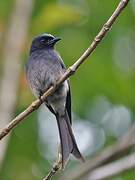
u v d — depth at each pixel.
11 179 14.80
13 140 15.38
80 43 15.07
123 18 15.95
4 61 13.00
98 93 15.26
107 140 15.48
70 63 14.73
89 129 15.49
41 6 15.22
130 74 15.41
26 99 12.93
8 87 12.48
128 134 13.09
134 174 14.02
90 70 15.12
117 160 12.94
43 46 12.27
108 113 15.52
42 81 11.61
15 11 13.72
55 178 14.03
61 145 9.80
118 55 15.67
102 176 12.16
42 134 15.53
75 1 15.71
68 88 11.31
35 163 15.17
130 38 15.92
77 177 12.56
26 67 12.03
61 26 14.84
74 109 15.26
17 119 9.17
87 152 15.30
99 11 15.69
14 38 13.36
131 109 15.59
